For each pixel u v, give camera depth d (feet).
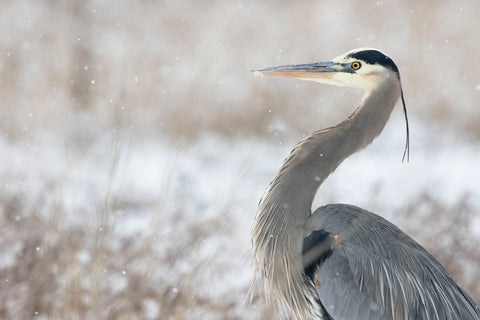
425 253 24.95
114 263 29.27
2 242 30.91
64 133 45.44
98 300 26.50
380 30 83.30
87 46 71.05
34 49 69.10
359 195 43.04
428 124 72.18
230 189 40.29
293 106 65.00
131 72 49.37
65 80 63.41
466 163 57.26
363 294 23.48
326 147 24.95
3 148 48.65
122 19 78.79
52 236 29.99
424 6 87.71
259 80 68.49
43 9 77.71
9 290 28.40
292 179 24.70
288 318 27.09
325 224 24.47
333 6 85.46
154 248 30.32
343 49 76.59
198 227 33.83
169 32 77.71
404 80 77.71
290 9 85.92
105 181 41.73
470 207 40.98
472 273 32.63
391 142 65.41
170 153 49.90
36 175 41.50
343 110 65.72
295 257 24.58
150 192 41.96
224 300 28.37
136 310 27.53
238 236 34.58
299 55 73.05
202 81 50.62
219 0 88.17
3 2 79.15
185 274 29.30
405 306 23.29
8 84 60.59
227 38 77.30
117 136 32.60
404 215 38.29
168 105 58.59
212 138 60.39
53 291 28.17
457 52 81.92
